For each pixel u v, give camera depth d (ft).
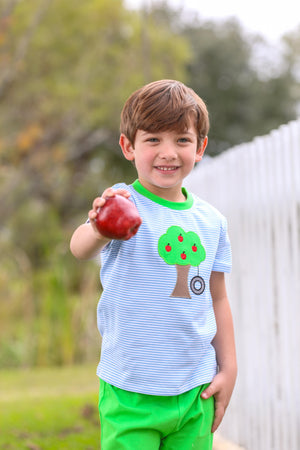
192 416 8.07
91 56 47.16
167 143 8.03
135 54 48.03
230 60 72.08
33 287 40.22
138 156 8.21
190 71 72.18
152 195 8.38
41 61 46.34
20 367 38.45
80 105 47.03
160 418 7.86
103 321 8.30
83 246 7.90
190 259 8.19
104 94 47.24
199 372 8.15
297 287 13.00
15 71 43.32
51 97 46.60
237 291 15.99
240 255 15.76
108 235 7.41
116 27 48.08
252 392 15.01
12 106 47.14
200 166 19.27
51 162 49.21
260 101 73.87
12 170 48.42
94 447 15.21
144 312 7.89
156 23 56.03
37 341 39.27
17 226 54.19
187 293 8.05
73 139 51.80
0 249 46.11
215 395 8.46
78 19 46.09
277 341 14.02
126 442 7.80
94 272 40.88
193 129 8.20
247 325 15.39
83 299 40.22
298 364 12.96
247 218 15.39
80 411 19.39
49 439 16.10
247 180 15.37
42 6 43.01
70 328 39.45
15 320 40.70
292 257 13.41
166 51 49.39
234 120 74.13
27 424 17.87
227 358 8.67
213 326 8.40
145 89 8.28
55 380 31.09
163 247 8.07
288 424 13.37
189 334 7.99
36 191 55.21
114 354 8.03
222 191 16.94
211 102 72.59
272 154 14.12
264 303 14.53
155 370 7.84
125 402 7.90
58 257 40.45
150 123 7.97
